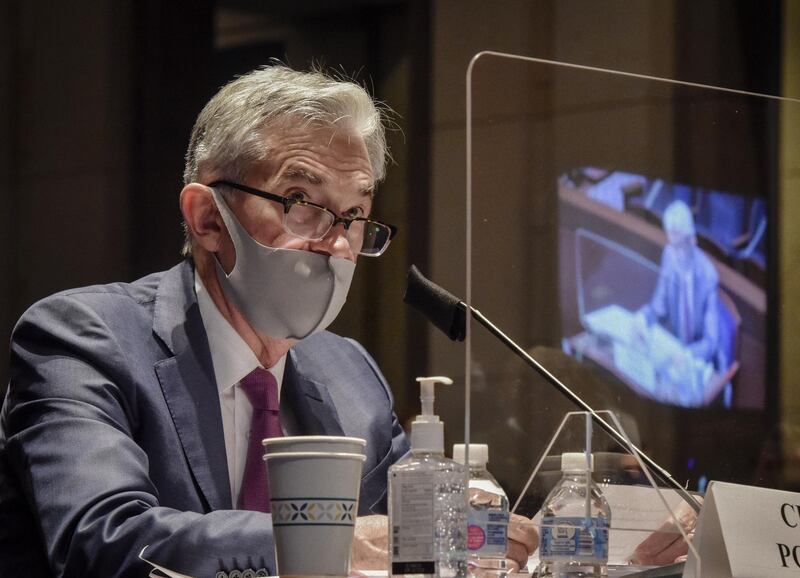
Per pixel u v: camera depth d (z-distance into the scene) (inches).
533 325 182.9
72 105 437.4
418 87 449.1
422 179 443.8
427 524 127.6
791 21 436.8
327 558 125.0
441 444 132.2
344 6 461.7
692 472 177.8
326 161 204.8
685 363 185.5
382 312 447.5
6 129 433.1
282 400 218.1
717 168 190.4
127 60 441.4
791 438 177.5
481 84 166.7
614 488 148.7
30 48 434.9
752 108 189.3
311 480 125.6
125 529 165.0
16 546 192.4
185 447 193.3
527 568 152.2
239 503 200.7
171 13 445.4
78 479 174.2
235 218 204.7
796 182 185.8
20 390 194.2
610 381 183.6
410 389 441.7
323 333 239.1
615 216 195.5
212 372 201.5
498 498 147.2
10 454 186.7
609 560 147.7
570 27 418.9
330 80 212.7
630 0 419.2
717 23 428.8
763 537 143.4
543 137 176.7
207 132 212.2
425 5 446.0
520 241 181.5
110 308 201.9
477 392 163.8
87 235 437.1
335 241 203.9
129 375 192.7
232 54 456.1
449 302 168.2
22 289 431.8
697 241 191.5
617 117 187.6
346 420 223.0
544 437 162.9
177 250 441.7
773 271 184.7
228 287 205.6
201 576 160.2
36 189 434.0
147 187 441.1
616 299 193.8
